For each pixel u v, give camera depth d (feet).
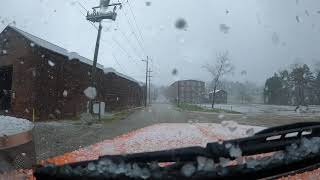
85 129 61.62
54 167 6.51
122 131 57.67
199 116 111.86
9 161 11.91
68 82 97.25
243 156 7.15
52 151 32.48
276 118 105.60
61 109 92.38
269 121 90.43
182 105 230.27
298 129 8.16
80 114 104.94
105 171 6.34
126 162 6.86
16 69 82.02
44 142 40.40
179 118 99.30
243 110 175.22
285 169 6.63
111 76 147.43
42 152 31.83
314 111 159.53
